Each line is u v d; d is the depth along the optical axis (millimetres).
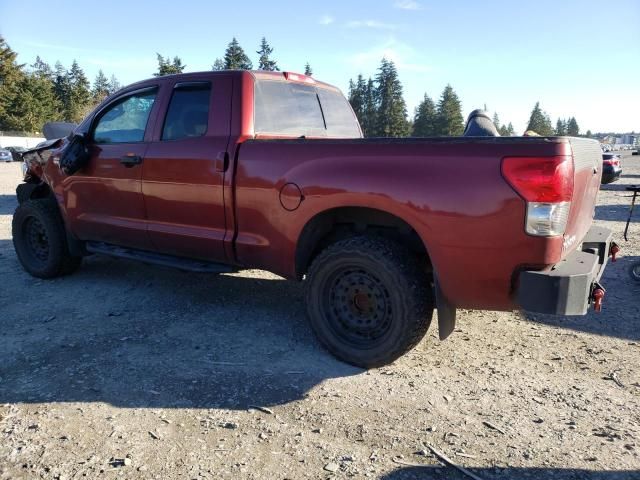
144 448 2662
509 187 2891
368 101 85500
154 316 4562
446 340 4059
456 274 3131
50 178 5391
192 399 3156
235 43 72562
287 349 3896
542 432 2812
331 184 3439
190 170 4176
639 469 2500
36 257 5762
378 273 3418
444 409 3049
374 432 2818
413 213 3174
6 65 75000
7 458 2566
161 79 4602
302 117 4793
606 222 10844
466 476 2455
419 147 3174
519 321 4480
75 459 2566
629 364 3633
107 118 4961
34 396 3170
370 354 3510
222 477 2445
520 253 2928
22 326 4297
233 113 4090
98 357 3717
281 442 2729
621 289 5406
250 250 3977
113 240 4984
